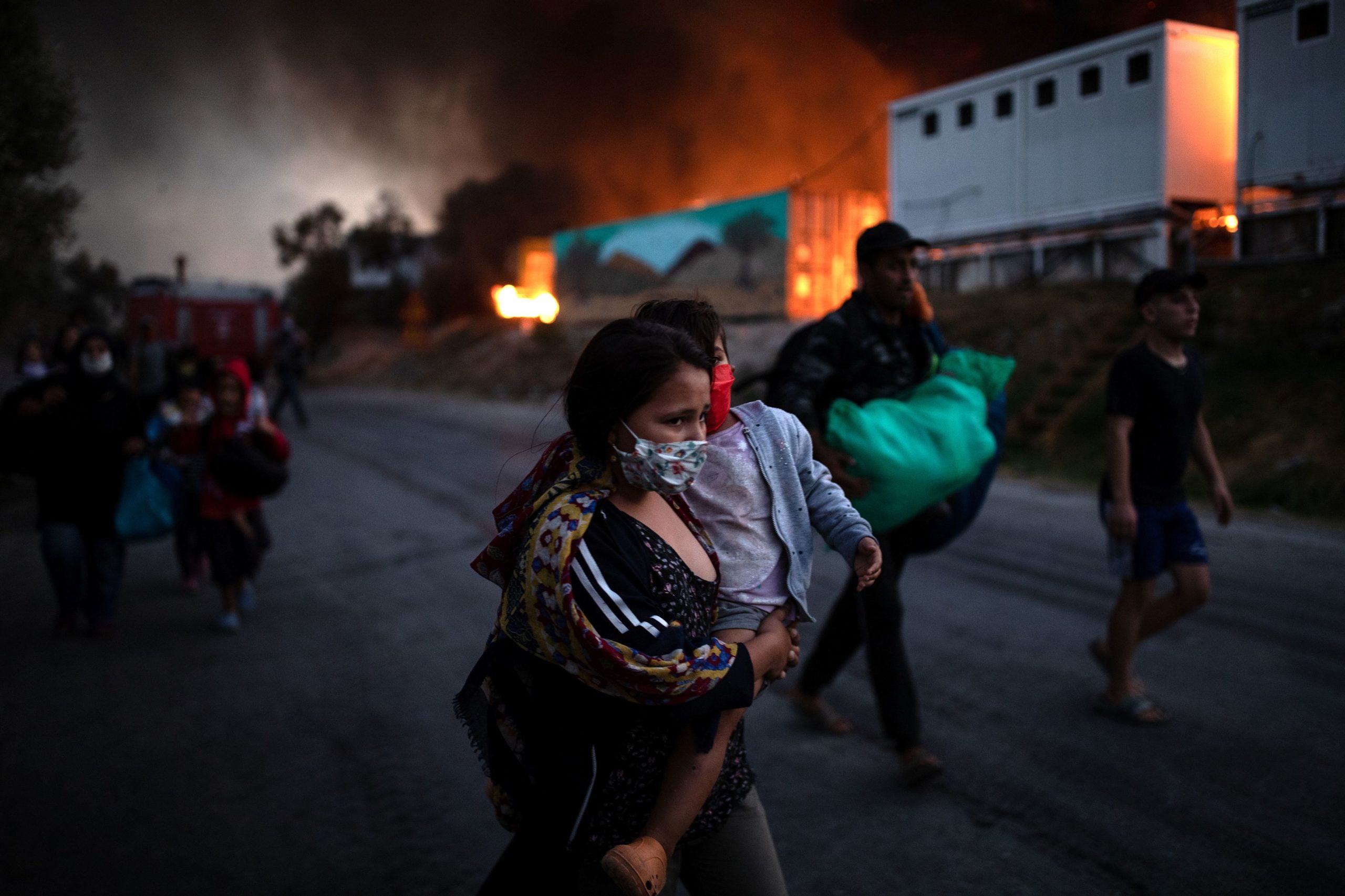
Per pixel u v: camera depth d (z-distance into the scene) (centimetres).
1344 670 462
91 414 589
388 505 1039
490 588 696
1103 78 1873
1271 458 1012
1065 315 1627
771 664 184
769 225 2759
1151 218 1773
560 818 175
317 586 719
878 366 354
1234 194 1814
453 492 1106
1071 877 298
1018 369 1506
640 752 175
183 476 675
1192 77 1778
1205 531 777
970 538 779
